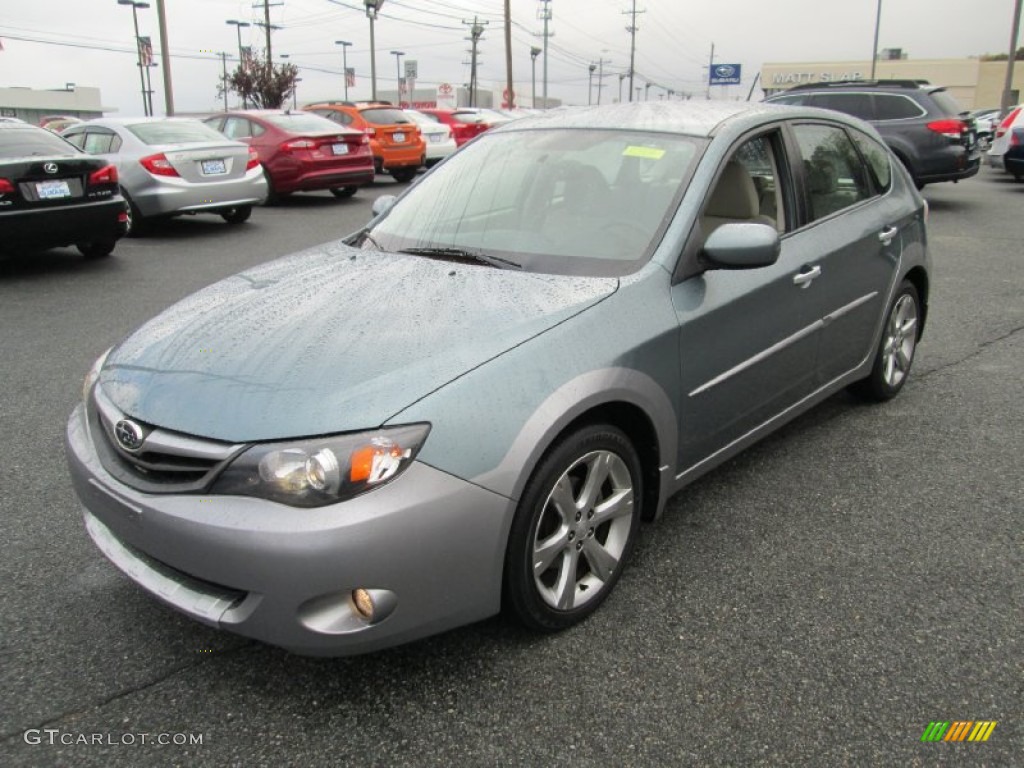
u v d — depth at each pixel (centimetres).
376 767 219
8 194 769
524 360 247
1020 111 1648
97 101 8256
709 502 360
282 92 3984
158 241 1045
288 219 1244
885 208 430
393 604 223
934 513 348
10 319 664
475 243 329
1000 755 220
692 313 295
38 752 224
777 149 367
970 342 590
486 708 239
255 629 222
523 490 243
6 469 392
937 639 266
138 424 242
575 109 407
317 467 216
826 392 402
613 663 257
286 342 254
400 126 1861
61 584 300
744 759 220
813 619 278
